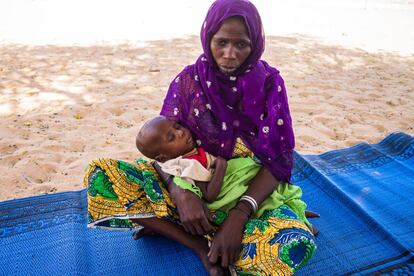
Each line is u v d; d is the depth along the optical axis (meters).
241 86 2.02
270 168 2.03
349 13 13.66
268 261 1.85
